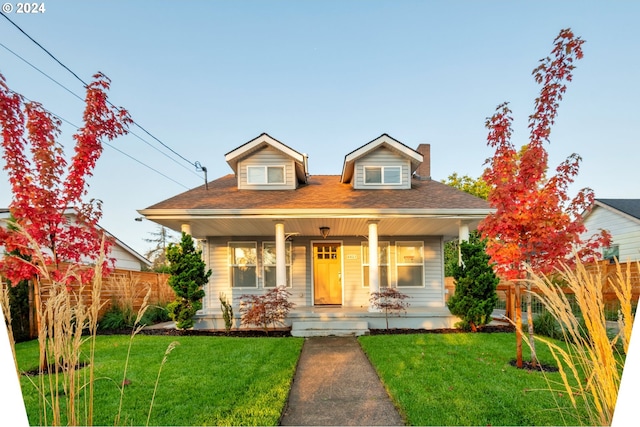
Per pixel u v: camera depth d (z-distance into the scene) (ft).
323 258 38.83
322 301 38.37
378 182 36.37
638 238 41.83
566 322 7.47
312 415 12.06
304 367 17.90
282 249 29.68
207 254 38.11
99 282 7.41
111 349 20.83
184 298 28.09
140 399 12.73
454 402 12.38
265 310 27.43
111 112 18.37
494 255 16.66
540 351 19.35
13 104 15.65
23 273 15.48
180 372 16.02
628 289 6.82
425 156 43.34
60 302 7.19
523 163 15.88
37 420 10.91
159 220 29.53
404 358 18.39
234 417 11.35
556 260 15.49
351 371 17.11
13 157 15.67
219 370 16.37
